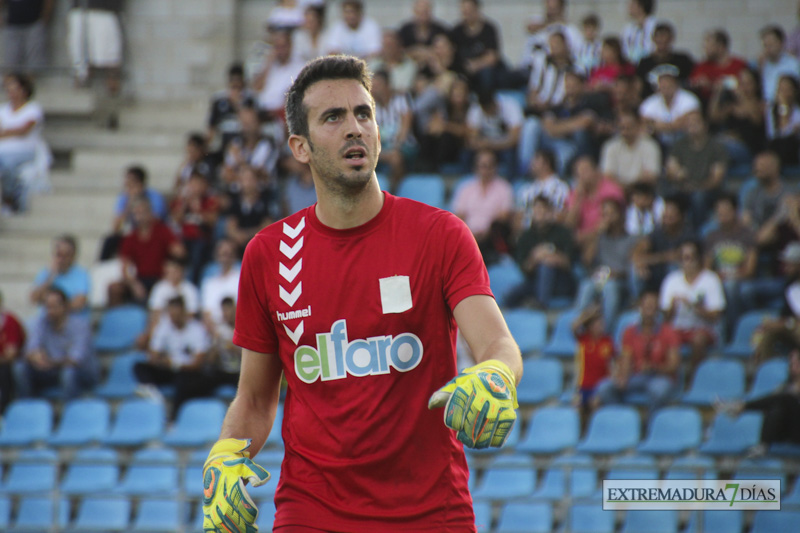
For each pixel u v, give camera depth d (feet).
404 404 29.89
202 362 106.01
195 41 155.12
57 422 107.24
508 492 88.07
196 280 119.03
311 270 30.66
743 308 105.19
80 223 133.49
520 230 114.62
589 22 141.18
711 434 89.10
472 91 135.23
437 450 30.07
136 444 98.68
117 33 149.89
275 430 96.89
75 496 88.17
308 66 30.50
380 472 29.84
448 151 128.26
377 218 30.60
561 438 91.40
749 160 126.31
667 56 133.39
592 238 110.73
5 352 109.81
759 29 153.89
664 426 89.97
